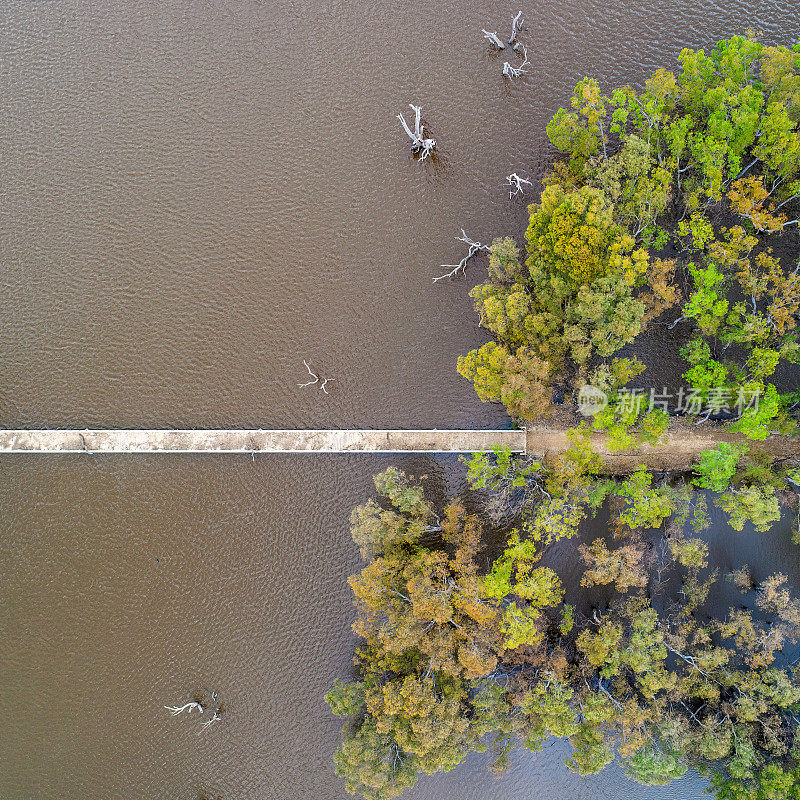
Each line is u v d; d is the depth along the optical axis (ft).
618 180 118.42
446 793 131.34
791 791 108.47
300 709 130.62
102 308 134.72
